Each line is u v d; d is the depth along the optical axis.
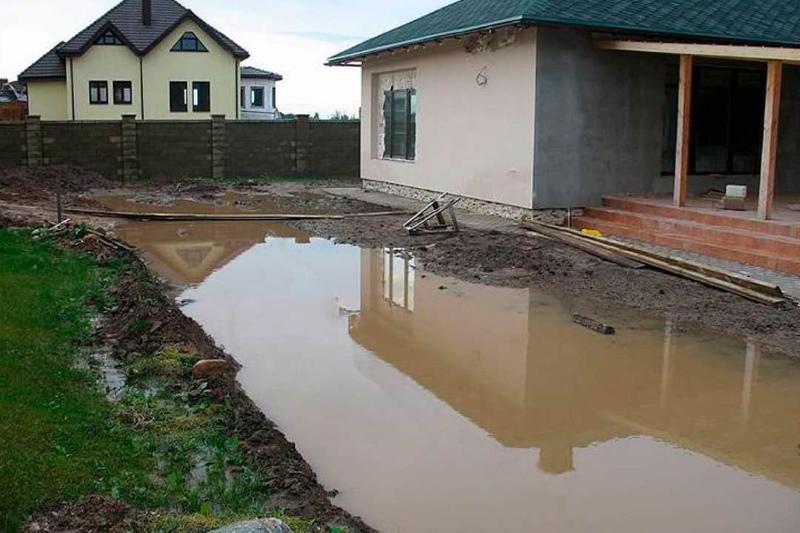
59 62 40.50
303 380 6.72
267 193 20.98
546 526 4.39
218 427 5.32
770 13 15.52
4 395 5.06
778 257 10.27
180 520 3.89
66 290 8.64
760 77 15.36
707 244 11.30
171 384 6.11
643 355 7.38
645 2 14.49
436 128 17.33
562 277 10.34
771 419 5.96
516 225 14.09
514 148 14.38
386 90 20.08
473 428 5.77
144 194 20.59
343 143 25.45
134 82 38.97
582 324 8.33
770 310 8.68
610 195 14.41
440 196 16.48
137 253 11.93
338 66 22.09
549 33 13.55
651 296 9.38
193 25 39.22
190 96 39.78
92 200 18.80
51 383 5.58
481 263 11.20
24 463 4.15
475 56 15.46
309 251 12.50
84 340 7.03
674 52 12.16
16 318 7.16
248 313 8.83
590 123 14.08
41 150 22.45
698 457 5.30
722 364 7.14
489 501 4.68
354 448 5.38
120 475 4.36
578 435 5.67
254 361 7.19
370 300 9.43
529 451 5.38
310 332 8.12
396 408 6.13
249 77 50.25
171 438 5.08
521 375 6.88
